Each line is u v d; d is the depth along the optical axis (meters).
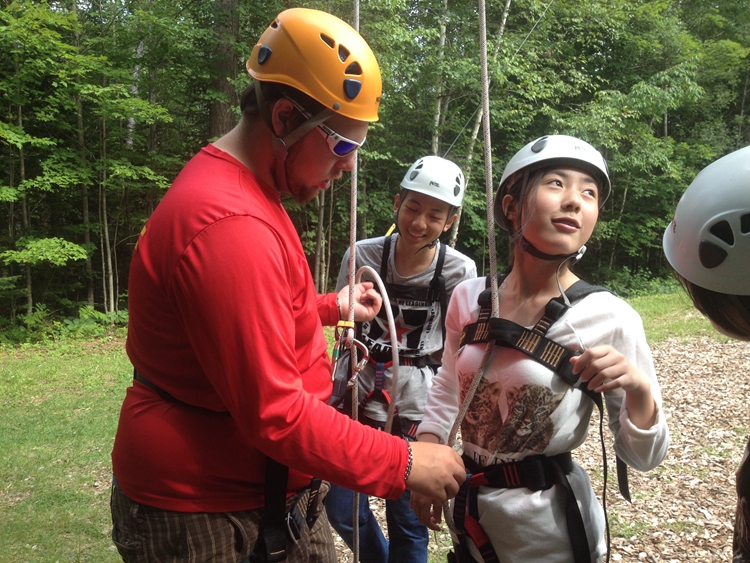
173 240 1.15
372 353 2.46
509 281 1.45
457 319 1.57
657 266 20.73
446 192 2.37
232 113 12.36
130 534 1.34
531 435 1.32
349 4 11.26
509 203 1.38
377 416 2.44
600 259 20.19
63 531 3.73
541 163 1.29
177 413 1.28
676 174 16.69
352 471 1.15
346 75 1.21
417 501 1.52
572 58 15.30
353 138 1.27
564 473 1.34
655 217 19.00
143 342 1.29
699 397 5.94
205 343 1.12
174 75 13.22
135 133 13.65
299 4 11.41
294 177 1.31
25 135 10.58
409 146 14.64
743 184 1.02
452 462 1.26
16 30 9.78
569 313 1.29
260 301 1.10
